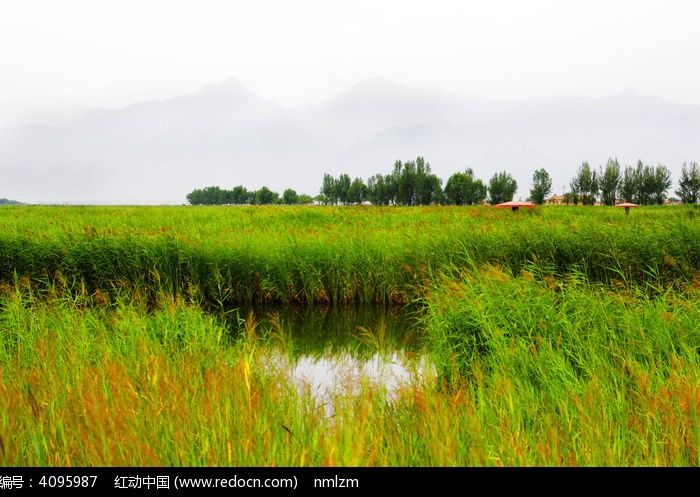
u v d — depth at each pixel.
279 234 15.91
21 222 19.72
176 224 21.23
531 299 6.98
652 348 5.52
